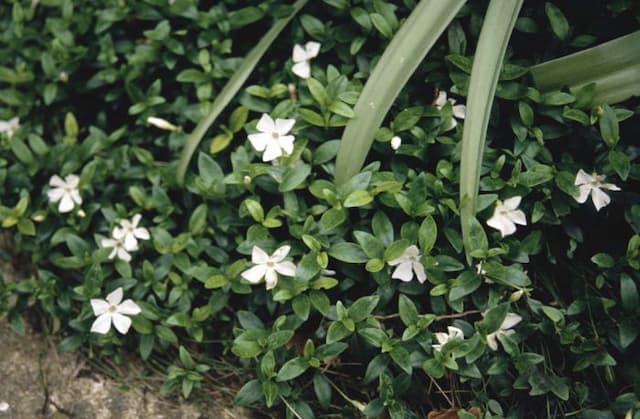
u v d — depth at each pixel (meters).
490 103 0.69
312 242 0.71
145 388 0.78
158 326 0.76
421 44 0.71
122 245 0.78
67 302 0.78
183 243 0.76
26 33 0.85
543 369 0.73
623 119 0.72
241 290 0.74
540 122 0.75
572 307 0.73
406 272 0.71
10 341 0.80
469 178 0.69
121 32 0.83
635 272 0.72
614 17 0.75
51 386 0.78
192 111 0.80
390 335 0.72
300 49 0.78
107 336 0.77
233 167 0.76
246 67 0.77
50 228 0.80
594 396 0.73
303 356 0.73
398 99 0.76
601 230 0.75
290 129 0.74
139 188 0.79
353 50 0.77
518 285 0.71
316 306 0.71
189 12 0.80
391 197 0.72
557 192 0.73
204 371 0.77
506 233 0.72
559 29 0.74
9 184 0.81
